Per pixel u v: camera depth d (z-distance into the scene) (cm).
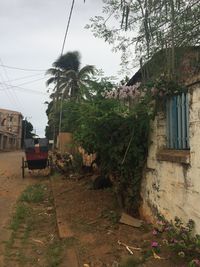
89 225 766
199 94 533
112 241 653
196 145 541
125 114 802
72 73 3631
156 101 710
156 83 698
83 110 906
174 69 768
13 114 7938
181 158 586
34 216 914
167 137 698
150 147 753
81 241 672
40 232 770
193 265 476
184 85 625
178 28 798
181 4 787
